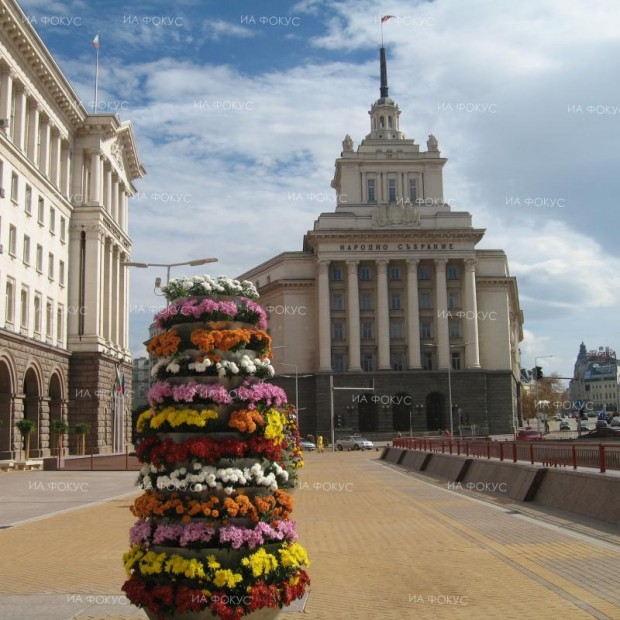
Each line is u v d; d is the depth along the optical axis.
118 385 65.25
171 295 9.83
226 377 9.30
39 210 53.50
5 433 46.78
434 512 22.16
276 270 105.31
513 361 120.38
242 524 8.81
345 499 26.67
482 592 11.29
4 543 16.61
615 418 126.44
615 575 12.21
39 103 53.09
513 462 27.08
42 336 53.47
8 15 44.84
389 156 103.06
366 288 98.94
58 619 9.89
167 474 8.99
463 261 97.88
